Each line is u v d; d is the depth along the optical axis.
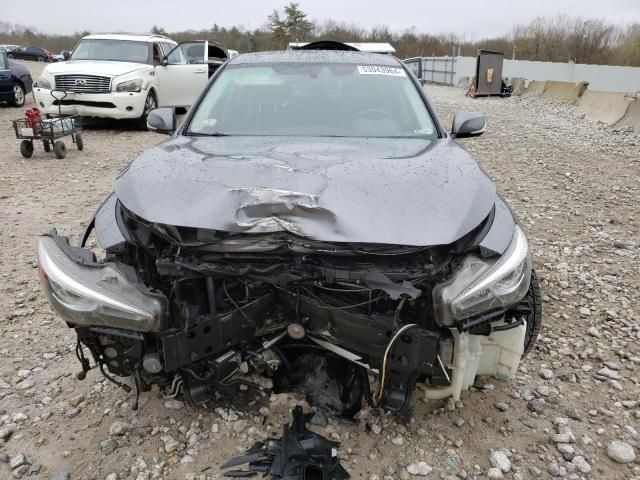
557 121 15.45
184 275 2.43
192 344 2.42
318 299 2.47
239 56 4.42
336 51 4.45
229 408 2.85
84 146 10.12
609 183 8.08
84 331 2.46
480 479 2.49
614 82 25.91
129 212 2.59
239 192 2.43
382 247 2.33
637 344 3.66
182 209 2.40
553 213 6.54
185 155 2.95
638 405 3.03
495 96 25.53
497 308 2.42
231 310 2.47
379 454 2.60
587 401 3.06
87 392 3.05
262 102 3.78
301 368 2.80
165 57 12.62
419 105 3.80
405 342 2.37
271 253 2.42
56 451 2.62
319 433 2.69
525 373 3.29
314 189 2.44
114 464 2.54
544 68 29.77
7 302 4.09
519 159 9.73
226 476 2.45
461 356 2.49
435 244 2.27
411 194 2.46
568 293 4.40
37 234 5.51
